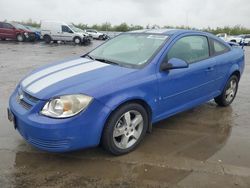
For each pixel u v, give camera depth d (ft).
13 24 88.12
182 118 17.01
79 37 87.92
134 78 12.28
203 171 11.29
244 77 31.09
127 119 12.15
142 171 11.19
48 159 11.82
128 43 15.31
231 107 19.44
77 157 12.03
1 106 18.29
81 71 12.64
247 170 11.47
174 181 10.61
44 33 89.04
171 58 14.05
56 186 10.14
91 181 10.48
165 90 13.55
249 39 116.88
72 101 10.68
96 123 11.09
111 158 12.06
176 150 12.98
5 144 12.94
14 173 10.79
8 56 46.78
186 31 15.64
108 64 13.52
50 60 43.68
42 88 11.39
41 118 10.64
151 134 14.60
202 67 15.61
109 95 11.27
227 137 14.60
